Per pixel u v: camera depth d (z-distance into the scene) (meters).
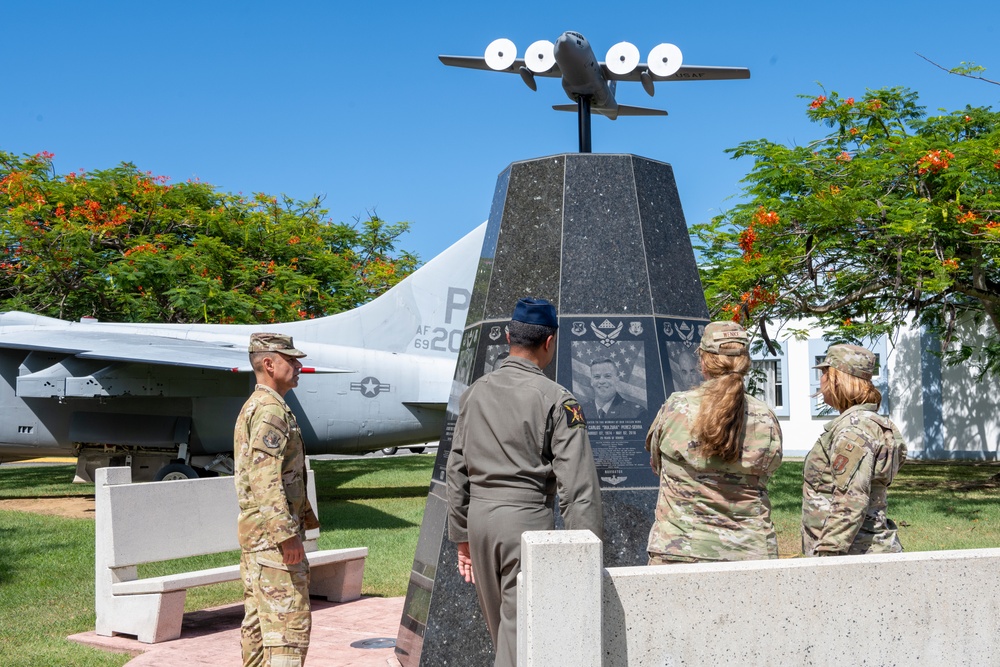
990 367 24.45
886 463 3.65
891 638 2.47
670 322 4.73
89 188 21.45
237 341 16.98
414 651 4.66
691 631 2.33
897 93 15.79
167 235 21.67
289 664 3.88
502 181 5.11
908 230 13.18
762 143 15.30
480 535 3.25
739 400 3.12
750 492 3.15
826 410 26.50
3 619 6.61
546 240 4.78
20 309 20.05
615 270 4.71
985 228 13.68
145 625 5.92
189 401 15.95
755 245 14.91
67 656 5.52
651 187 4.92
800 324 26.97
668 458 3.25
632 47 5.72
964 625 2.53
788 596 2.40
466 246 18.48
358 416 16.98
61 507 14.93
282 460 4.00
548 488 3.32
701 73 6.89
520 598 2.26
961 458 25.58
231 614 6.86
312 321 17.48
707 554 3.09
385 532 11.48
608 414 4.51
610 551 4.34
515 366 3.39
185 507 6.59
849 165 14.70
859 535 3.76
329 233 27.02
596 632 2.17
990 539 10.40
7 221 20.20
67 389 14.60
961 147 13.95
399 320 17.94
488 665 4.37
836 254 15.38
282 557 3.95
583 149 5.94
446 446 4.89
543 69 5.72
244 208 24.55
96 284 20.09
